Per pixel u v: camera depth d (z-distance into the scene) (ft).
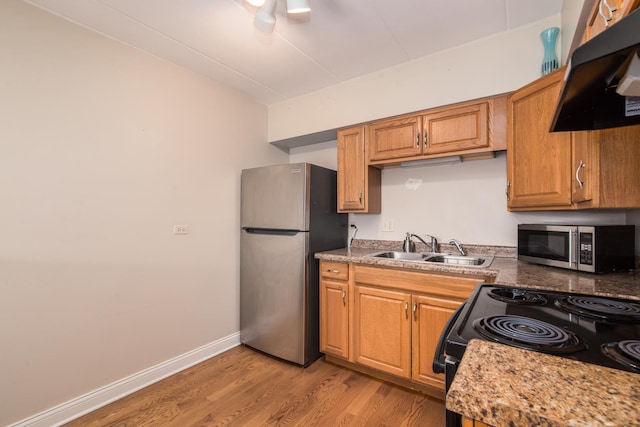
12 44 5.11
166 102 7.34
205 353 8.05
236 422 5.54
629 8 2.53
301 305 7.62
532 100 5.61
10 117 5.08
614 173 4.24
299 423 5.49
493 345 2.08
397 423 5.47
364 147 8.21
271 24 5.39
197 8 5.56
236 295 8.95
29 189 5.27
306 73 8.09
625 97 2.99
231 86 8.87
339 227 9.10
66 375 5.64
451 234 7.84
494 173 7.29
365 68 7.86
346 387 6.65
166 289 7.25
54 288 5.53
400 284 6.51
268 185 8.27
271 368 7.55
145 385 6.75
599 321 2.82
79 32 5.91
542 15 5.82
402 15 5.81
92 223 6.04
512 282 4.33
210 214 8.29
